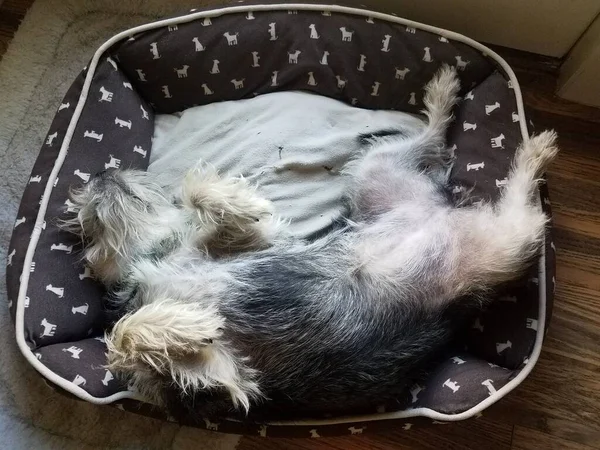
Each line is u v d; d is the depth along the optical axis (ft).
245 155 2.17
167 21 2.17
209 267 1.81
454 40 2.17
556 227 2.33
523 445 2.17
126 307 1.86
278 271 1.80
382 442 2.18
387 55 2.19
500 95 2.13
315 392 1.74
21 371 2.21
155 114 2.33
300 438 2.11
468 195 2.06
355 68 2.22
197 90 2.26
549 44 2.37
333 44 2.19
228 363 1.70
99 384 1.88
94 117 2.10
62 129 2.08
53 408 2.19
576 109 2.43
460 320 1.87
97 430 2.18
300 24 2.18
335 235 1.92
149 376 1.75
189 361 1.67
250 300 1.75
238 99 2.30
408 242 1.87
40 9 2.53
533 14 2.25
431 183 2.02
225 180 1.90
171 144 2.25
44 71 2.50
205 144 2.22
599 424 2.18
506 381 1.83
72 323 1.95
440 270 1.83
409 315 1.79
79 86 2.11
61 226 1.98
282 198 2.15
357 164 2.09
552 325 2.26
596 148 2.40
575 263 2.31
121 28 2.54
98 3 2.54
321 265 1.83
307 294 1.77
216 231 1.86
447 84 2.14
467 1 2.26
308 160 2.16
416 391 1.90
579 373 2.22
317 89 2.27
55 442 2.17
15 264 1.98
